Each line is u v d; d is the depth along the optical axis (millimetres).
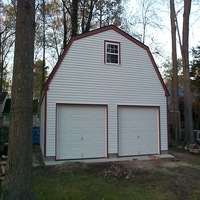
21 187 4641
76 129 11312
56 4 23375
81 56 11586
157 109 13141
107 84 12016
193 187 7348
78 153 11258
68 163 9414
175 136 16172
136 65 12766
